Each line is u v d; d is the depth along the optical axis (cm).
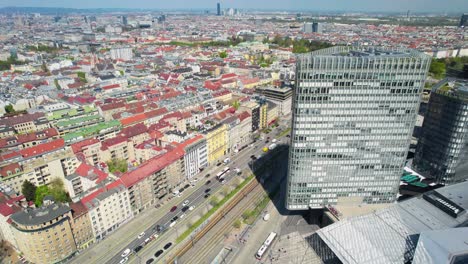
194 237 19962
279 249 18625
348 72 16975
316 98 17475
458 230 14588
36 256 16925
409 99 17700
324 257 17012
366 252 15575
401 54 18700
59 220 17000
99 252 18562
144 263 17862
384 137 18638
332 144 18712
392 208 18388
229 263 18188
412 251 15325
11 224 17075
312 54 18862
